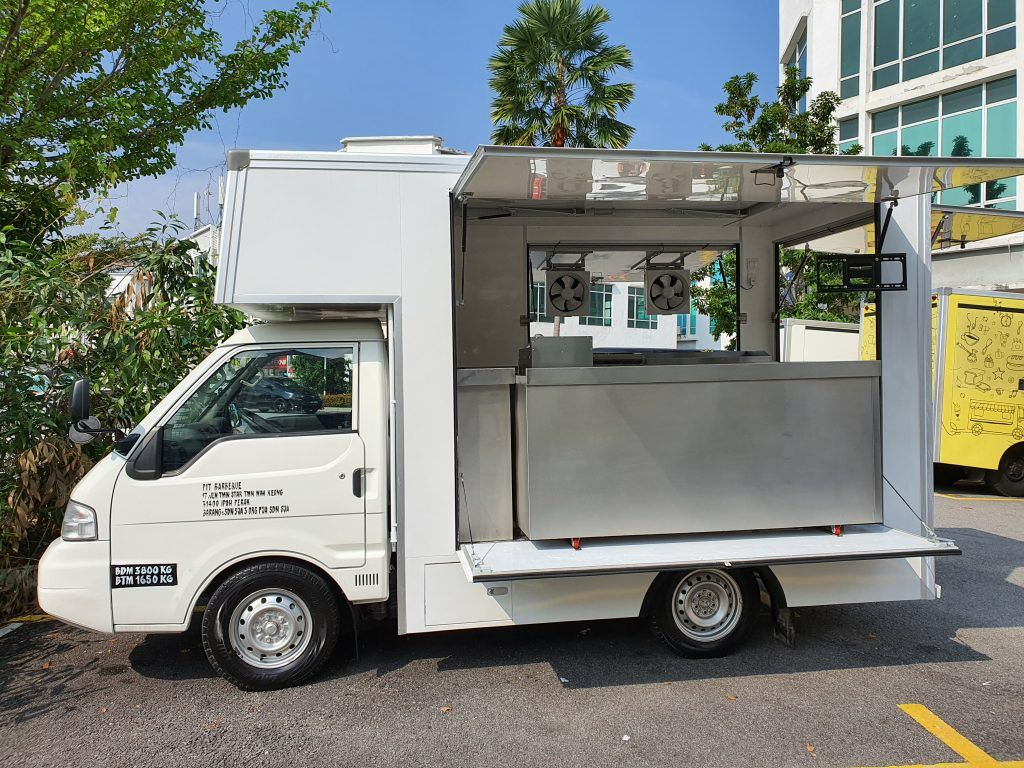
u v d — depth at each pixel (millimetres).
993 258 16906
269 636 4301
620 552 4398
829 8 21547
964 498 10930
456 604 4402
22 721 3984
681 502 4629
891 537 4746
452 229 4395
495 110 18125
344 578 4273
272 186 4305
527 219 6652
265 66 11133
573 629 5289
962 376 10820
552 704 4137
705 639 4723
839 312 15695
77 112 9961
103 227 6492
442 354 4391
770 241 7113
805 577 4777
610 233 6988
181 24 10227
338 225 4336
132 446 4156
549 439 4477
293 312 4754
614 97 17703
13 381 5582
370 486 4305
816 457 4789
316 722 3936
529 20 17984
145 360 5781
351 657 4770
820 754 3631
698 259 7902
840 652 4895
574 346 4805
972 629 5348
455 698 4207
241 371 4336
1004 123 17797
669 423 4609
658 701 4180
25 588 5602
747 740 3758
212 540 4156
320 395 4355
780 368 4734
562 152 3842
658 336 20016
